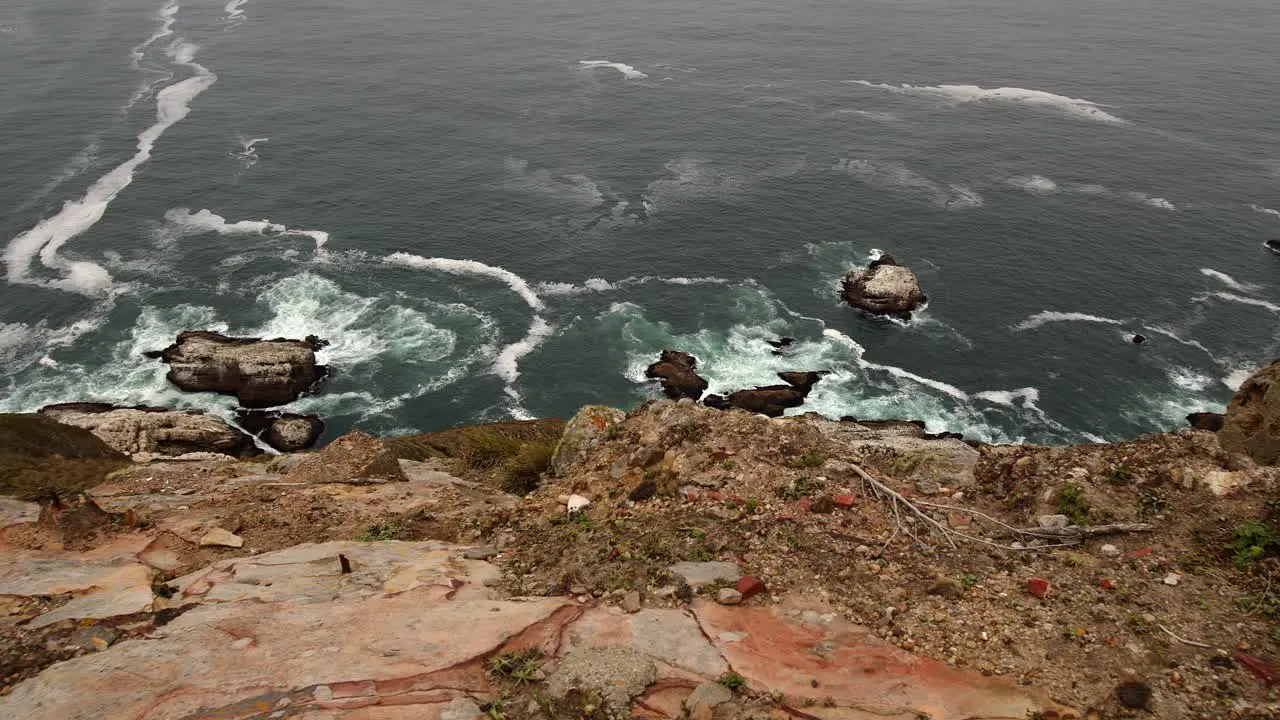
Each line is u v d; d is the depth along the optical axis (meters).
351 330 50.59
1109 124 88.25
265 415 43.44
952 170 75.06
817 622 7.90
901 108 93.62
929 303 53.91
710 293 55.25
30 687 6.75
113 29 124.00
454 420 43.75
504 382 46.56
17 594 8.73
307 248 59.47
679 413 12.20
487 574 9.24
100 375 45.31
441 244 60.75
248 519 11.82
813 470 10.60
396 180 71.12
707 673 7.13
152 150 75.06
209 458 22.41
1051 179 73.00
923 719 6.53
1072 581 8.37
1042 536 9.24
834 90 100.94
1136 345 49.19
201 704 6.52
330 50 115.31
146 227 61.09
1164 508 9.29
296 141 79.06
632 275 57.31
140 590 8.80
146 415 39.41
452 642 7.45
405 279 56.12
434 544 10.31
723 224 64.31
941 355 48.81
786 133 84.44
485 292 54.88
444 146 79.12
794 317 52.66
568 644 7.52
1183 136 84.31
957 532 9.38
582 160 76.38
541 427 27.44
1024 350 49.09
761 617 7.99
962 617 7.89
